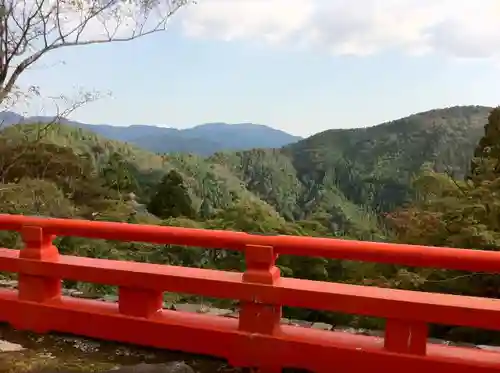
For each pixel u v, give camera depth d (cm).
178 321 352
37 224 378
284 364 323
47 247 386
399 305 299
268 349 326
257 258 324
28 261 379
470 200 705
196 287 338
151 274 349
